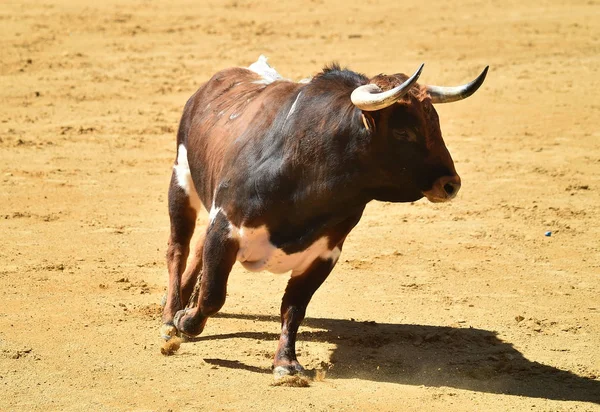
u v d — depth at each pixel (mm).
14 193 33375
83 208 31938
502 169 38625
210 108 21406
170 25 71125
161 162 38719
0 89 51250
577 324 22547
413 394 18094
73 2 77812
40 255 26656
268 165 18234
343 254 27781
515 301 24156
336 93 18047
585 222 31797
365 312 23094
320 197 17969
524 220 31891
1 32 65938
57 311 22188
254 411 16953
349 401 17562
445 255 27938
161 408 17016
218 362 19484
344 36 68875
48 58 59375
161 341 20594
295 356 19219
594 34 70625
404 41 67562
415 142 17172
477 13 78438
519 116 48156
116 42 64875
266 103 19312
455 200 34156
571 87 54844
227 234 18641
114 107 48344
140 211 31891
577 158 40531
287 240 18547
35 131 43000
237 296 24031
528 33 70938
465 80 56125
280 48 64562
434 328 22062
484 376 19312
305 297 19453
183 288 21906
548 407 17688
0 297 22984
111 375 18531
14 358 19188
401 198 18062
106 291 23844
